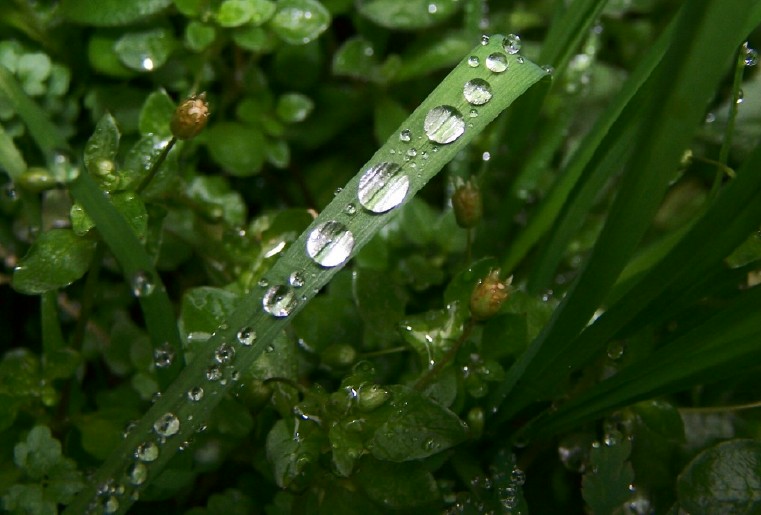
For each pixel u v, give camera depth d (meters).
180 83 0.29
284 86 0.31
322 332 0.27
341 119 0.31
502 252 0.29
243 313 0.25
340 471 0.25
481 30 0.31
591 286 0.25
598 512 0.26
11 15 0.29
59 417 0.27
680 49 0.23
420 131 0.25
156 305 0.25
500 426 0.27
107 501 0.25
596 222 0.29
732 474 0.26
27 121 0.25
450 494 0.26
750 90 0.30
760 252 0.26
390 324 0.26
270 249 0.27
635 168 0.24
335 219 0.25
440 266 0.29
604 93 0.31
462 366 0.26
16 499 0.25
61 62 0.29
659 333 0.28
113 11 0.28
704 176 0.30
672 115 0.24
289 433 0.25
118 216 0.25
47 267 0.25
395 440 0.25
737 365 0.25
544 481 0.27
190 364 0.25
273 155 0.29
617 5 0.31
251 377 0.26
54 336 0.27
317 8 0.29
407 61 0.30
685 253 0.24
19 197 0.28
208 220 0.28
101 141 0.26
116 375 0.29
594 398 0.25
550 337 0.25
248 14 0.28
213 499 0.26
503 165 0.29
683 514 0.26
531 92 0.27
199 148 0.30
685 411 0.27
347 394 0.25
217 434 0.26
